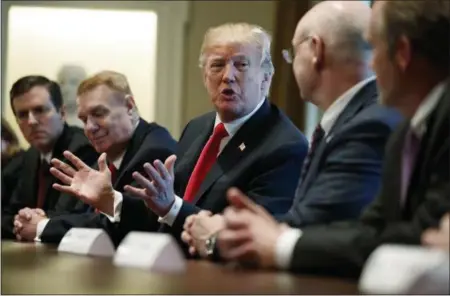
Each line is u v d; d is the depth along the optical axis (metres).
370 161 2.04
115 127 3.25
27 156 3.82
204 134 2.90
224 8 5.53
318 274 1.78
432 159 1.73
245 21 5.49
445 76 1.82
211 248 2.19
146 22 5.64
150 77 5.65
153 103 5.63
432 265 1.44
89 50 5.70
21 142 5.46
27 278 1.80
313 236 1.79
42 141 3.71
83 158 3.64
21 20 5.72
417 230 1.67
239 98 2.70
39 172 3.77
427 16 1.80
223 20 5.54
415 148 1.82
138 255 2.00
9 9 5.70
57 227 3.13
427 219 1.66
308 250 1.78
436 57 1.81
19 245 2.94
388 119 2.06
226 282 1.68
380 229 1.76
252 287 1.61
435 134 1.73
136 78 5.66
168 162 2.59
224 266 2.02
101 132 3.25
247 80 2.71
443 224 1.57
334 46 2.17
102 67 5.68
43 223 3.17
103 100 3.25
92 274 1.85
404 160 1.84
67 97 5.59
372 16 1.91
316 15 2.21
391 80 1.86
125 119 3.27
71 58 5.70
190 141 3.02
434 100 1.80
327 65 2.19
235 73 2.71
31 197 3.77
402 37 1.83
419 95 1.83
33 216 3.21
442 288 1.43
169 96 5.62
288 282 1.68
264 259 1.84
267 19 5.46
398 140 1.87
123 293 1.55
